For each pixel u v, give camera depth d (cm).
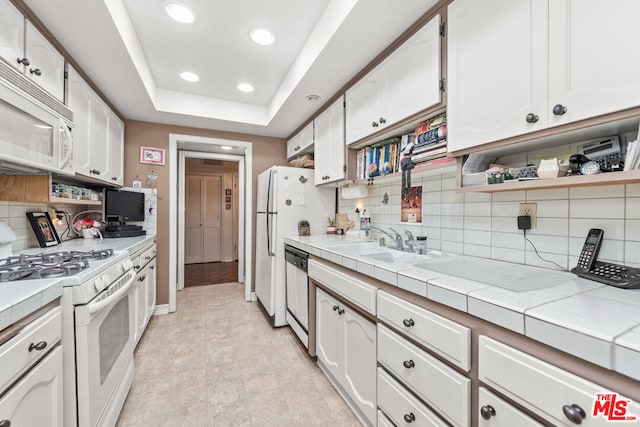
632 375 51
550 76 89
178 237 386
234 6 161
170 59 217
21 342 80
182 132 317
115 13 146
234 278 457
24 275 105
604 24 77
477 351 82
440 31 131
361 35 156
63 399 104
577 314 66
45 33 147
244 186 412
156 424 145
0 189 156
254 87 266
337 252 167
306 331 214
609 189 100
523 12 96
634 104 71
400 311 111
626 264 95
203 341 238
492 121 107
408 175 166
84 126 191
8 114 113
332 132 235
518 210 129
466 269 131
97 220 276
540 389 65
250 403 162
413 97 146
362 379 141
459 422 86
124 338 156
